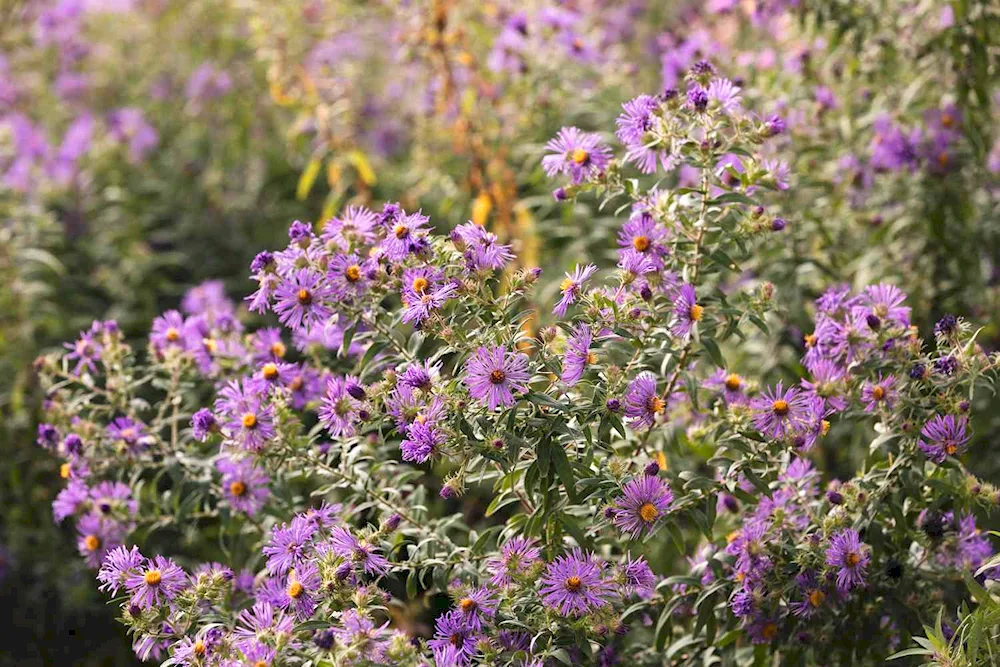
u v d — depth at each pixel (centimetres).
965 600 450
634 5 894
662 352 439
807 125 670
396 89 994
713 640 459
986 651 418
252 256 971
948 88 669
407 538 489
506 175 770
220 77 1077
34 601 712
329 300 445
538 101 772
